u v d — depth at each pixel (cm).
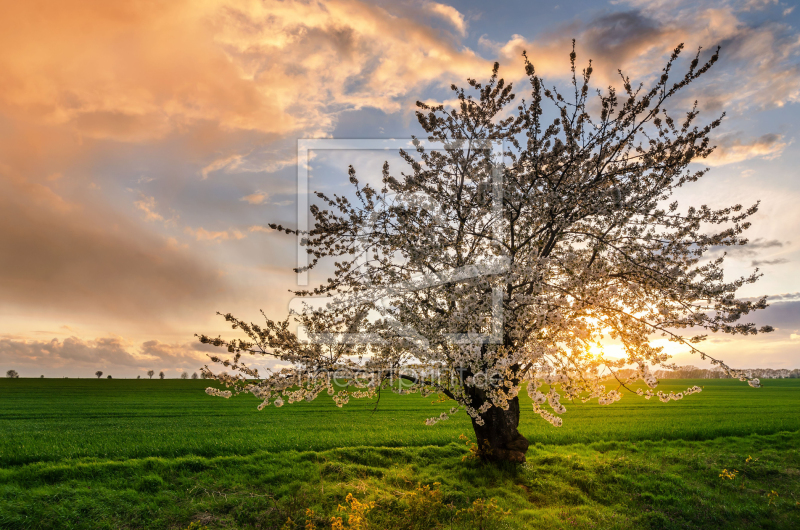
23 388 6550
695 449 1930
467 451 1705
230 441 1970
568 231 1166
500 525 1043
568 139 1073
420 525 1029
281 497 1231
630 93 1055
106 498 1145
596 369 1013
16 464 1541
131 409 4016
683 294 1056
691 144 1071
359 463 1555
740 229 1132
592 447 1969
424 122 1158
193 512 1122
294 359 1090
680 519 1153
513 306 1066
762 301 1008
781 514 1189
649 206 1099
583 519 1120
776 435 2270
